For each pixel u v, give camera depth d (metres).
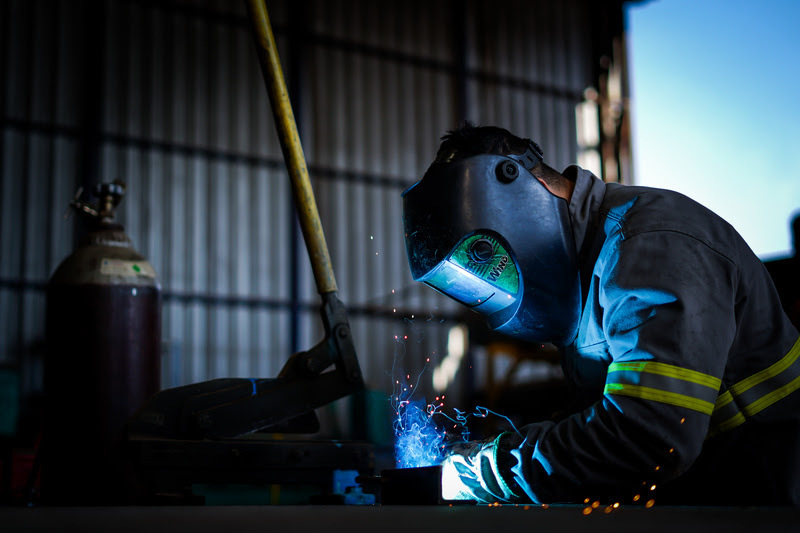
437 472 1.20
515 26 11.11
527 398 6.92
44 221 8.15
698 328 1.27
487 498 1.46
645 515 0.86
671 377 1.25
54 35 8.41
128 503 1.99
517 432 1.42
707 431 1.38
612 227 1.44
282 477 1.52
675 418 1.24
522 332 1.54
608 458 1.27
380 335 9.59
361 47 10.08
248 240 9.08
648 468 1.26
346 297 9.54
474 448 1.49
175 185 8.82
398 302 9.75
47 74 8.34
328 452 1.56
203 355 8.67
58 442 2.00
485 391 7.61
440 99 10.54
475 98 10.73
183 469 1.43
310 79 9.72
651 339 1.27
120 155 8.58
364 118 10.00
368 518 0.82
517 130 10.91
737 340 1.40
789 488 1.42
